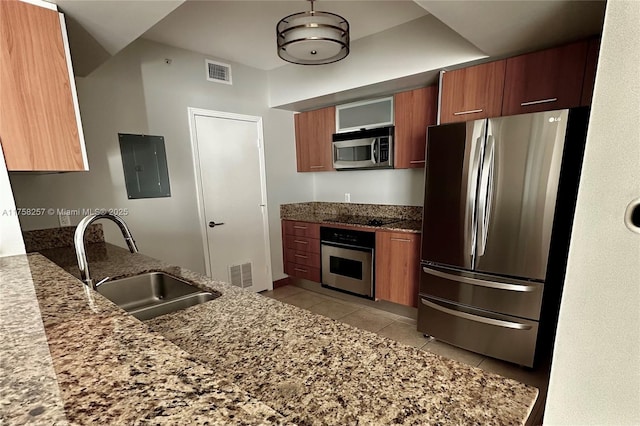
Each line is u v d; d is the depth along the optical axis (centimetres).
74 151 145
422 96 276
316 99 325
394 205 346
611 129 76
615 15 73
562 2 142
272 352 76
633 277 77
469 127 206
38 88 133
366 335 84
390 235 285
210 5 209
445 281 232
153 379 47
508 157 193
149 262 179
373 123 311
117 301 150
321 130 361
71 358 53
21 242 138
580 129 184
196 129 298
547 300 198
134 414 39
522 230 193
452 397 59
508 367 214
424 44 238
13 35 126
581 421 90
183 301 128
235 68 323
